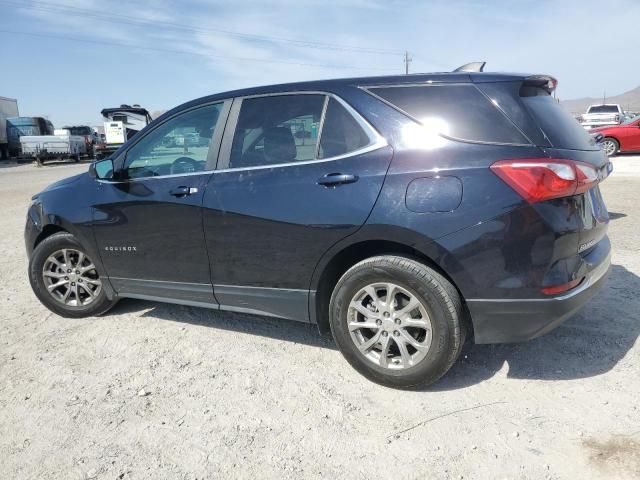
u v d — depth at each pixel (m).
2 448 2.71
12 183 17.62
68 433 2.80
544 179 2.63
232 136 3.52
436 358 2.88
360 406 2.94
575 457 2.43
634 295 4.23
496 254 2.70
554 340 3.56
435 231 2.77
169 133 3.79
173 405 3.03
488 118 2.82
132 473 2.48
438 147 2.86
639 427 2.61
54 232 4.49
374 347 3.14
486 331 2.83
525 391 2.99
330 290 3.34
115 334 4.06
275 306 3.41
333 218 3.02
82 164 28.66
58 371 3.49
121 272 4.05
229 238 3.43
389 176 2.90
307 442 2.65
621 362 3.22
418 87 3.02
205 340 3.89
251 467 2.49
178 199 3.60
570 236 2.71
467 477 2.35
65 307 4.41
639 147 16.42
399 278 2.89
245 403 3.02
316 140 3.21
